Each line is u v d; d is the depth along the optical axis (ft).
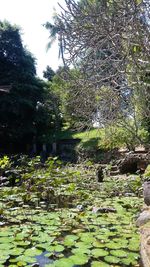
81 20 11.79
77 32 11.99
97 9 11.46
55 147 67.82
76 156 57.88
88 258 9.96
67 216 15.46
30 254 10.31
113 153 44.73
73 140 68.54
